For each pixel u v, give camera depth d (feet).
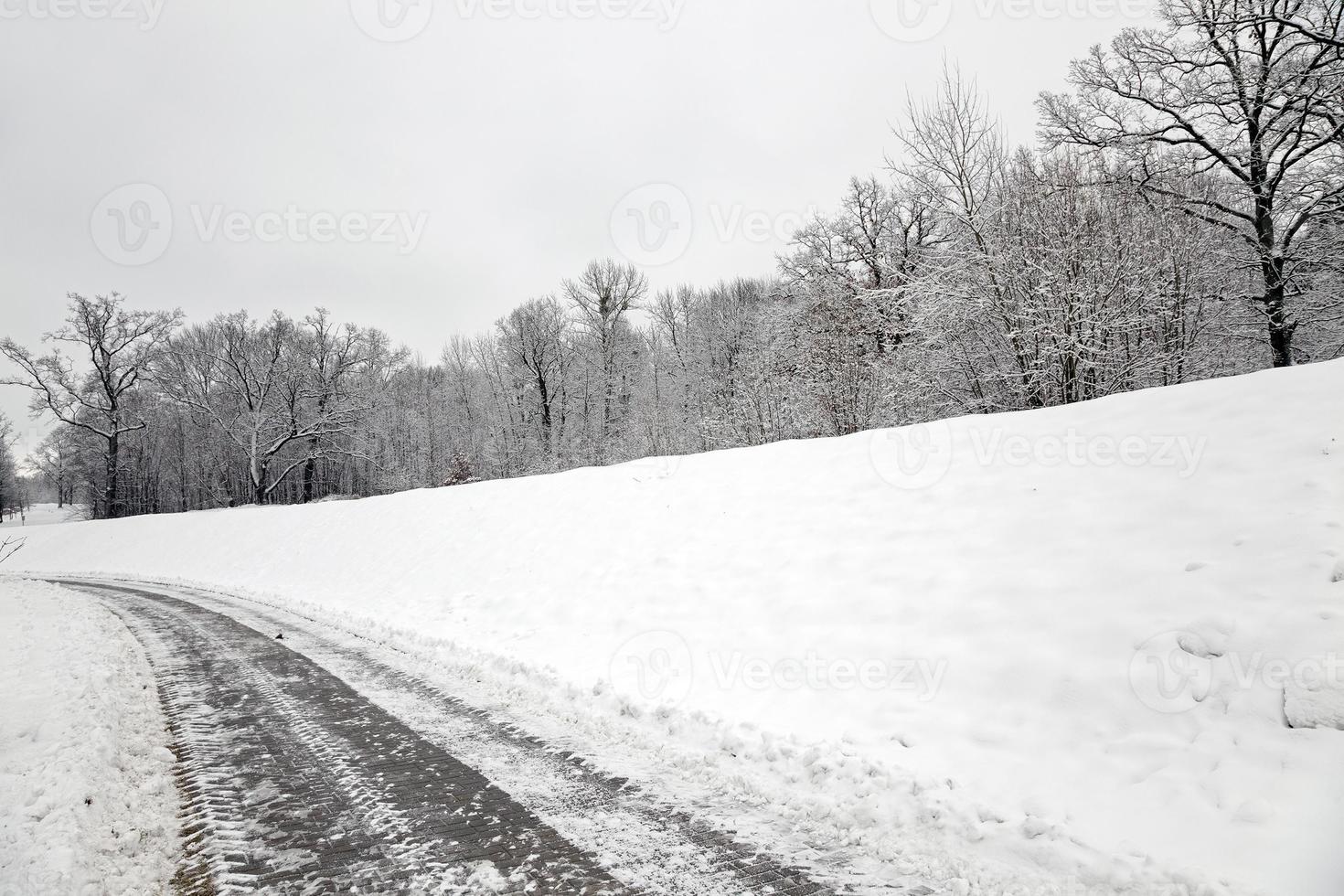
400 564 53.31
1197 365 54.44
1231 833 11.87
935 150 61.46
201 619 42.73
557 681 24.90
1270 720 13.66
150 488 194.70
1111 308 47.52
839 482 34.09
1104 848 12.30
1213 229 58.39
